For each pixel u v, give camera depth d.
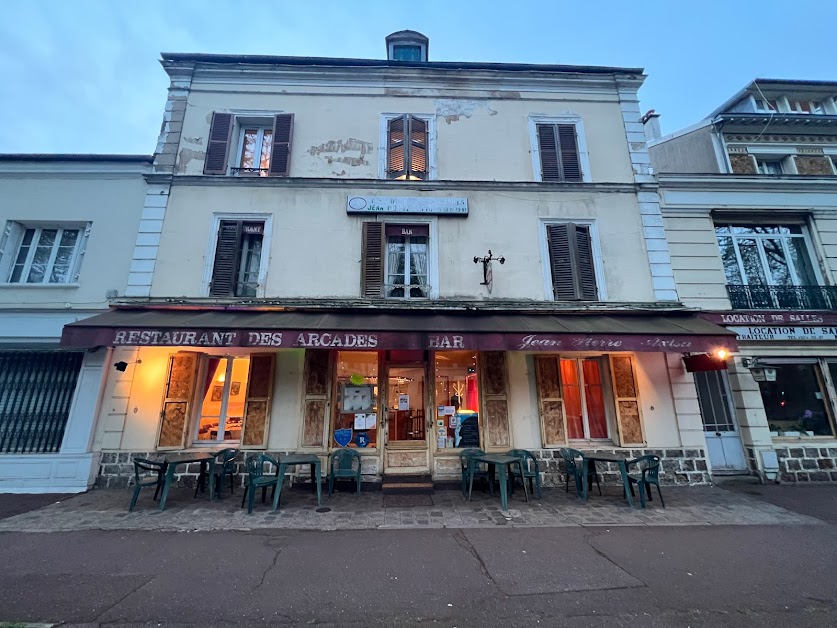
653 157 13.43
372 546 4.94
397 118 10.14
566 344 7.06
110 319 7.27
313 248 9.02
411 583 4.01
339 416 8.28
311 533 5.38
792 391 9.14
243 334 6.90
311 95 10.18
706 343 7.16
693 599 3.71
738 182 10.09
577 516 6.14
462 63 10.41
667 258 9.39
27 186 9.12
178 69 10.08
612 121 10.45
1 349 8.02
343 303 8.52
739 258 10.05
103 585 3.91
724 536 5.32
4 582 3.95
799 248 10.27
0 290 8.50
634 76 10.62
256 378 8.27
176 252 8.81
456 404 8.51
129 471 7.70
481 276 9.06
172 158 9.48
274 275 8.81
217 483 7.82
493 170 9.91
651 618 3.41
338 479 7.74
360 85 10.31
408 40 12.19
